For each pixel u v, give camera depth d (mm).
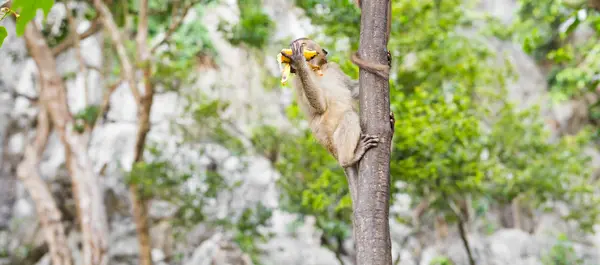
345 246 19891
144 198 16844
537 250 21297
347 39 13508
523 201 21266
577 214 18656
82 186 17547
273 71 22203
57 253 18297
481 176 13141
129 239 20859
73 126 17766
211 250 19250
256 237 17109
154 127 20828
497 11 26422
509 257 20859
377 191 4496
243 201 19547
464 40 16703
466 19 21219
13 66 21953
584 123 24938
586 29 23938
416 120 12305
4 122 21594
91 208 17500
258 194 20000
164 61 19531
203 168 19266
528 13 21656
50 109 17656
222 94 21891
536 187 16188
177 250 20422
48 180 21141
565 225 22625
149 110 16109
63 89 17859
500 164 16125
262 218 16453
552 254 19766
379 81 4621
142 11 16547
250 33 16281
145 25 16562
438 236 20969
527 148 16359
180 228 20375
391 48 14273
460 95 14219
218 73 22078
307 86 5941
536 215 23078
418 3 14875
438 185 13383
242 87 22219
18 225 21000
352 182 5539
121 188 21109
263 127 17984
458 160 13055
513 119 16406
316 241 19938
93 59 22531
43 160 21891
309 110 6605
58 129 17625
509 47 25234
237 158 20156
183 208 16703
